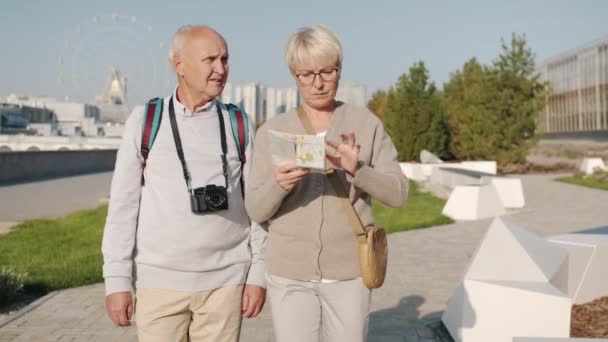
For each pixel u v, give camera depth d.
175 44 2.68
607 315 4.82
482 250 4.78
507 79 29.48
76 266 7.80
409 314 5.68
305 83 2.54
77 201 16.62
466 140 31.20
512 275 4.54
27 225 11.75
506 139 29.64
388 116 34.16
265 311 5.82
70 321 5.56
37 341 4.99
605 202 16.23
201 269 2.64
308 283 2.56
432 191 20.50
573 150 45.94
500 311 4.34
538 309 4.25
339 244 2.54
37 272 7.45
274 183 2.38
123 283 2.62
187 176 2.65
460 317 4.52
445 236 10.56
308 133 2.59
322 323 2.69
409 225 11.66
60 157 28.77
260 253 2.82
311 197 2.54
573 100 51.72
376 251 2.52
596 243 5.23
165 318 2.66
